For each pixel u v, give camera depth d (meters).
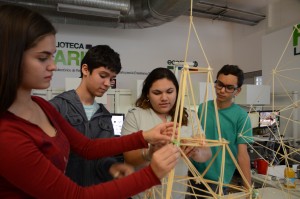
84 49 4.48
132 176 0.53
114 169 0.89
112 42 4.70
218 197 0.74
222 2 4.78
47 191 0.46
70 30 4.39
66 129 0.76
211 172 1.32
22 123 0.50
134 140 0.80
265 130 3.55
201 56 5.48
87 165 1.00
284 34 3.91
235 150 1.52
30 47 0.47
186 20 5.31
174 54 5.20
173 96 1.18
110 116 1.21
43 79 0.51
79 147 0.79
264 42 4.29
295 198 1.53
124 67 4.79
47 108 0.69
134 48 4.87
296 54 3.69
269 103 3.83
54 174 0.47
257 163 2.08
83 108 1.08
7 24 0.45
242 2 4.82
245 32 5.56
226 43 5.79
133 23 3.88
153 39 5.02
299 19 4.26
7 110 0.48
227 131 1.51
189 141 0.70
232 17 5.05
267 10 4.95
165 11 3.38
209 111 1.57
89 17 3.64
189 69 0.70
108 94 3.26
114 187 0.50
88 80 1.11
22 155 0.44
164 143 0.76
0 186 0.48
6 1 3.12
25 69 0.48
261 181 1.85
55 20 3.64
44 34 0.48
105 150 0.79
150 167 0.54
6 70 0.44
